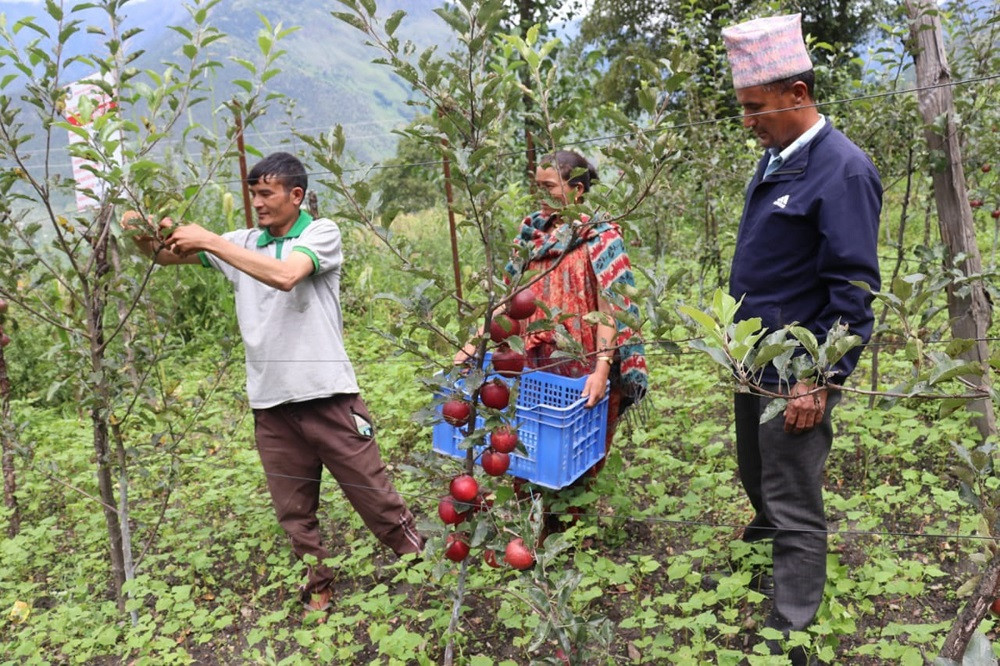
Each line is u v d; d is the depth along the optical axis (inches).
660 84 83.7
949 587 134.5
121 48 118.6
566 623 87.2
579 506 156.2
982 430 171.2
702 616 116.3
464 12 80.2
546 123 89.0
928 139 162.7
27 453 148.1
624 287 83.5
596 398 141.6
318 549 142.3
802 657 112.7
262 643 136.6
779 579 115.3
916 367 70.2
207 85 151.3
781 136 110.7
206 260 133.0
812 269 111.0
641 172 83.6
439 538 101.0
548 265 144.3
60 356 165.5
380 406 226.2
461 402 98.3
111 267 127.7
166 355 136.7
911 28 162.9
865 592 123.4
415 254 94.5
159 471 197.0
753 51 107.7
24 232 123.0
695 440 179.9
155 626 130.4
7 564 165.9
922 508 158.9
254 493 186.1
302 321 130.8
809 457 110.7
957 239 161.2
